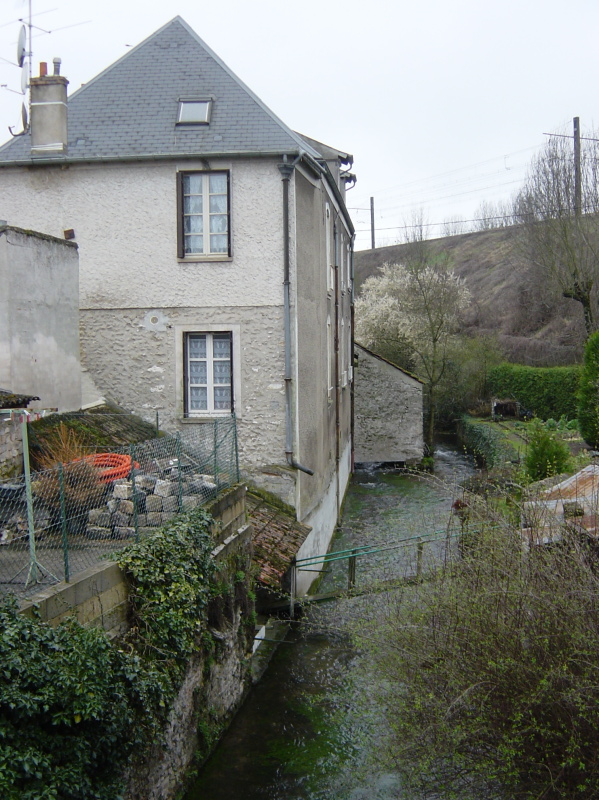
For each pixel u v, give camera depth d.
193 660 8.19
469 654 7.43
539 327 42.47
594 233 29.70
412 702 7.72
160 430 13.78
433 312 32.47
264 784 8.33
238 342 13.68
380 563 13.00
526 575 7.47
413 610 8.34
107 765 5.85
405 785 7.88
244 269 13.60
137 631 7.14
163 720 6.91
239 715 9.82
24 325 10.45
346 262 24.31
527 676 7.07
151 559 7.43
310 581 14.38
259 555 11.52
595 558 7.89
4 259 10.04
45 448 9.80
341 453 21.44
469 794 7.42
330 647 11.77
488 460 24.78
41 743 5.27
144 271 13.78
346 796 8.16
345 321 23.62
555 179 30.42
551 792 6.93
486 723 7.24
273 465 13.70
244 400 13.73
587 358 22.09
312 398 15.02
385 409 28.17
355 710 9.27
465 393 34.12
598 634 6.84
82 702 5.51
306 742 9.16
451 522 9.79
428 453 29.12
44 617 5.94
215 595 8.76
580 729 6.77
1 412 8.57
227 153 13.17
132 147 13.50
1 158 13.77
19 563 6.76
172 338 13.80
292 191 13.41
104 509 7.80
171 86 14.42
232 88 14.27
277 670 11.10
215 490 10.01
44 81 13.59
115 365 13.91
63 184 13.82
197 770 8.29
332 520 18.44
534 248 32.81
